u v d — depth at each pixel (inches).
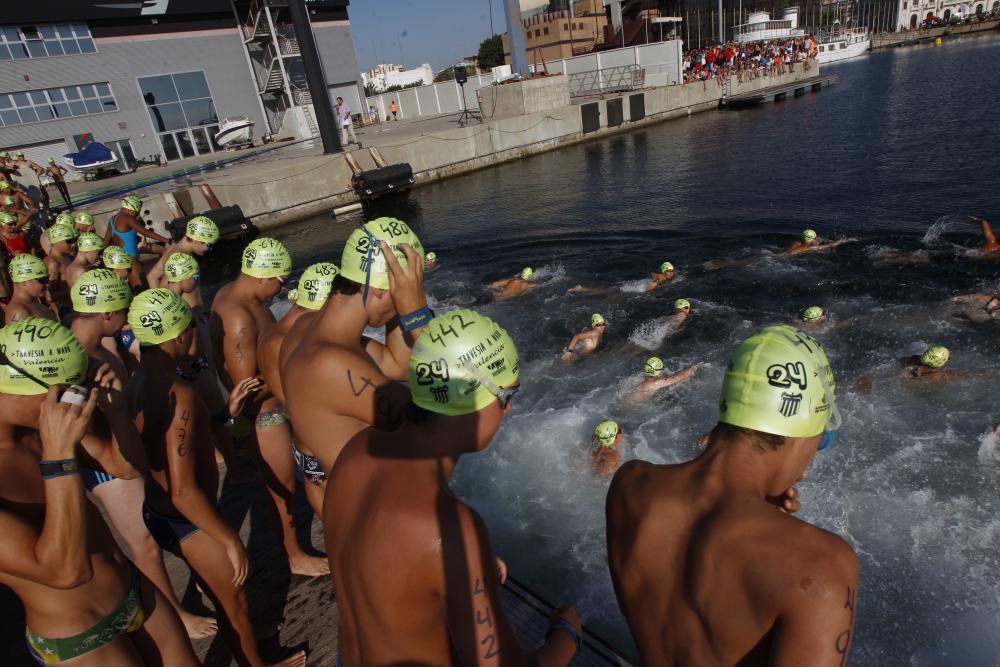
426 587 51.6
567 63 1509.6
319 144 1000.9
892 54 2400.3
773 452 53.5
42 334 76.7
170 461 94.0
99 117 1055.0
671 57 1330.0
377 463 57.6
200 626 122.7
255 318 147.2
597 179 750.5
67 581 68.1
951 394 228.4
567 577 172.7
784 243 418.6
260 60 1247.5
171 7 1091.9
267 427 128.3
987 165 533.0
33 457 75.3
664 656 53.4
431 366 56.0
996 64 1407.5
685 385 260.8
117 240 418.9
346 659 62.5
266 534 152.5
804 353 54.5
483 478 219.3
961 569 161.0
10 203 514.0
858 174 573.3
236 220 642.2
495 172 910.4
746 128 1010.1
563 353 302.7
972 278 318.0
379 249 83.3
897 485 190.9
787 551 45.5
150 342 100.7
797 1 2829.7
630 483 60.1
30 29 968.3
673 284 370.9
